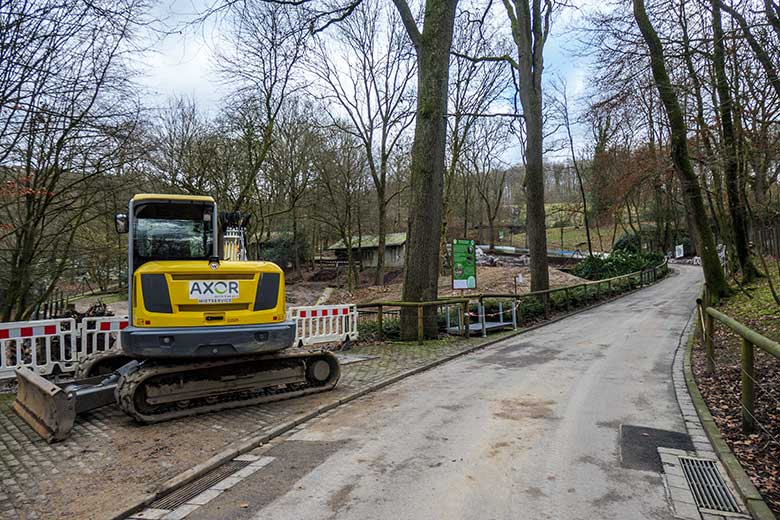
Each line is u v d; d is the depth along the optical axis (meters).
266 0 12.73
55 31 9.95
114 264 16.28
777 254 20.56
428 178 12.76
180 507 4.16
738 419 6.03
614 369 9.23
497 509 3.98
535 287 18.66
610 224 55.03
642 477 4.56
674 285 30.08
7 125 9.71
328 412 6.95
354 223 43.84
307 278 44.53
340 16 13.02
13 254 11.96
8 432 6.13
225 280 6.96
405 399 7.47
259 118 23.19
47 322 9.35
